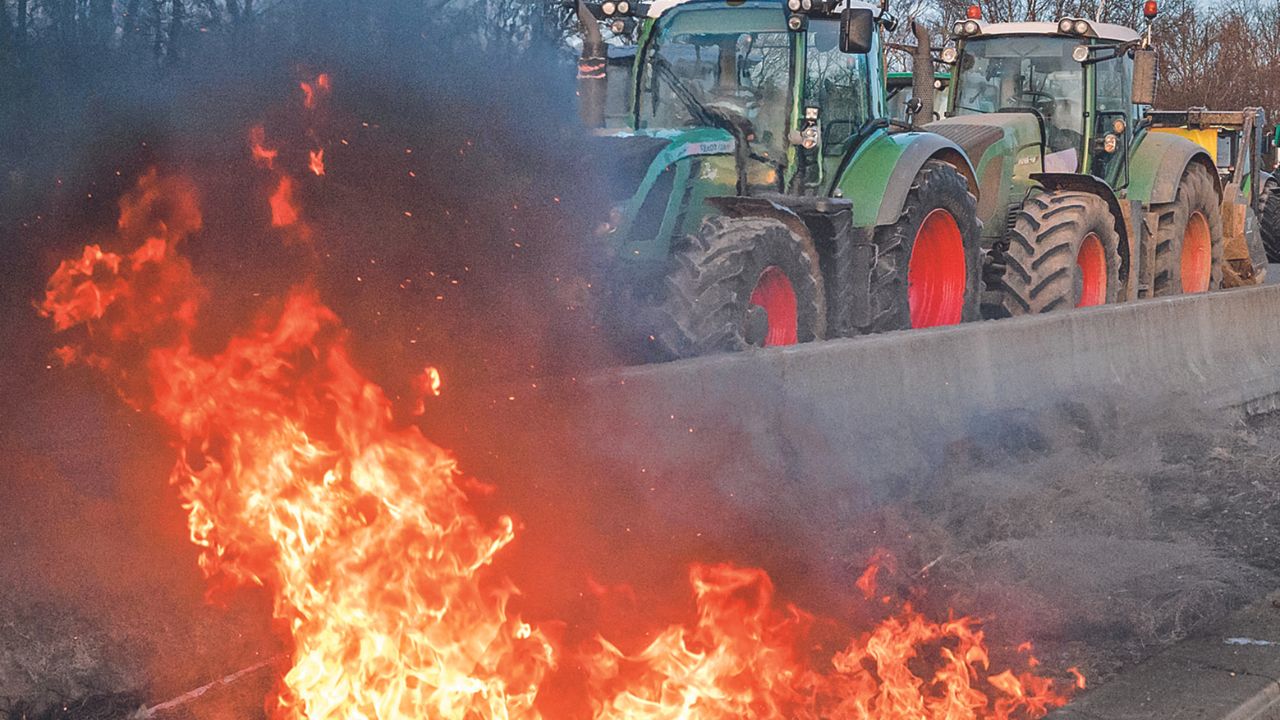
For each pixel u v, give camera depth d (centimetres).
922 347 620
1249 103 4138
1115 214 1148
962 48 1244
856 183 898
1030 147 1163
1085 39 1204
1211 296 842
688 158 787
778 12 858
